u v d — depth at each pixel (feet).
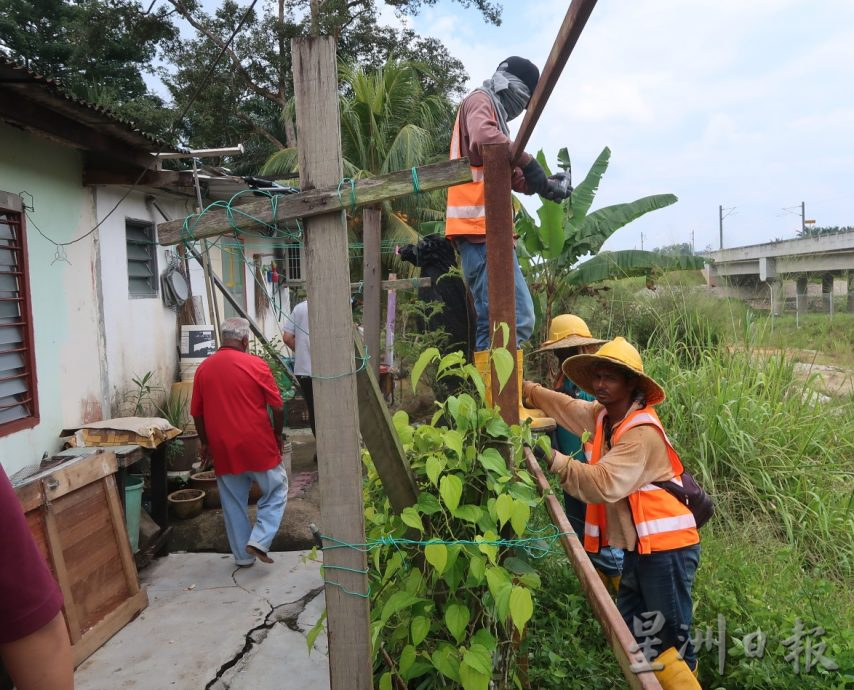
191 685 10.34
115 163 18.74
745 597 10.89
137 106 60.18
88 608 11.44
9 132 15.42
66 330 17.56
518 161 8.60
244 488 14.55
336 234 5.91
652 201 26.68
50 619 3.86
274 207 5.93
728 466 17.02
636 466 8.37
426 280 17.53
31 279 16.12
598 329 25.96
